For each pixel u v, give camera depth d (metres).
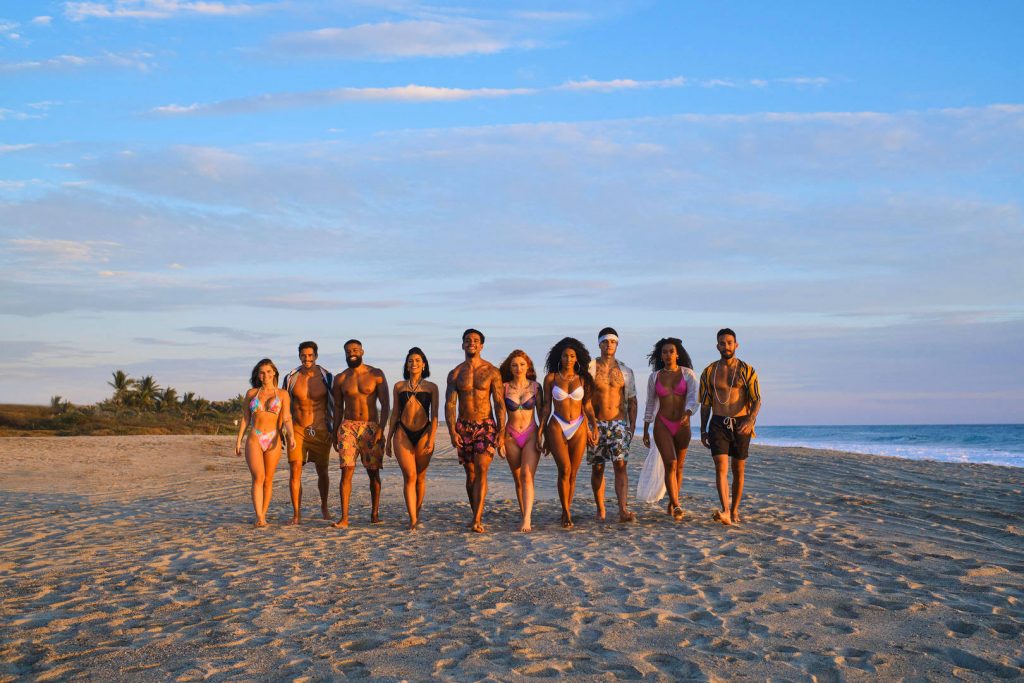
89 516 10.55
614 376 9.49
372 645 4.71
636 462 19.83
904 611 5.20
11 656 4.59
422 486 9.85
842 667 4.16
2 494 13.58
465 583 6.33
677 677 4.06
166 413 59.94
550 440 9.22
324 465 10.34
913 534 8.20
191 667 4.34
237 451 9.87
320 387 10.12
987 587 5.84
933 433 80.19
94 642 4.84
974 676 4.01
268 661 4.43
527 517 9.10
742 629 4.88
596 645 4.62
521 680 4.07
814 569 6.51
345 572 6.87
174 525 9.73
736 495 9.27
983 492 12.09
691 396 9.34
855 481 14.20
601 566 6.80
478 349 9.35
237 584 6.40
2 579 6.57
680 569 6.61
